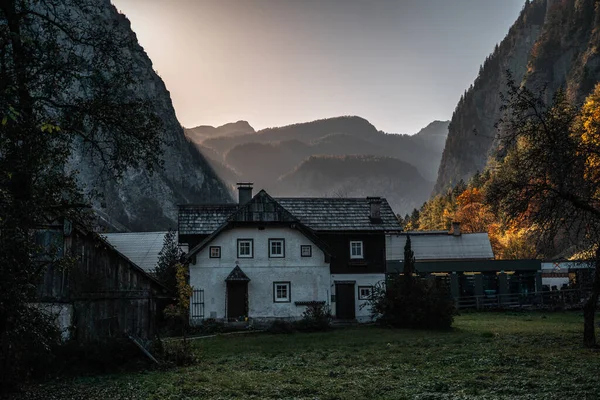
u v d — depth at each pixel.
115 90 21.31
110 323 32.44
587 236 28.56
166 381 23.05
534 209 28.94
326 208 54.47
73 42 20.95
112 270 32.97
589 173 27.06
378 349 32.47
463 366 25.23
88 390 21.44
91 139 21.27
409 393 19.67
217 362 28.88
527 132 28.08
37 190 19.22
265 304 49.16
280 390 20.77
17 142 18.59
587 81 190.50
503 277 65.94
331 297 51.62
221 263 49.31
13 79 18.23
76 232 29.92
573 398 17.98
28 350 22.31
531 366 24.58
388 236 79.31
